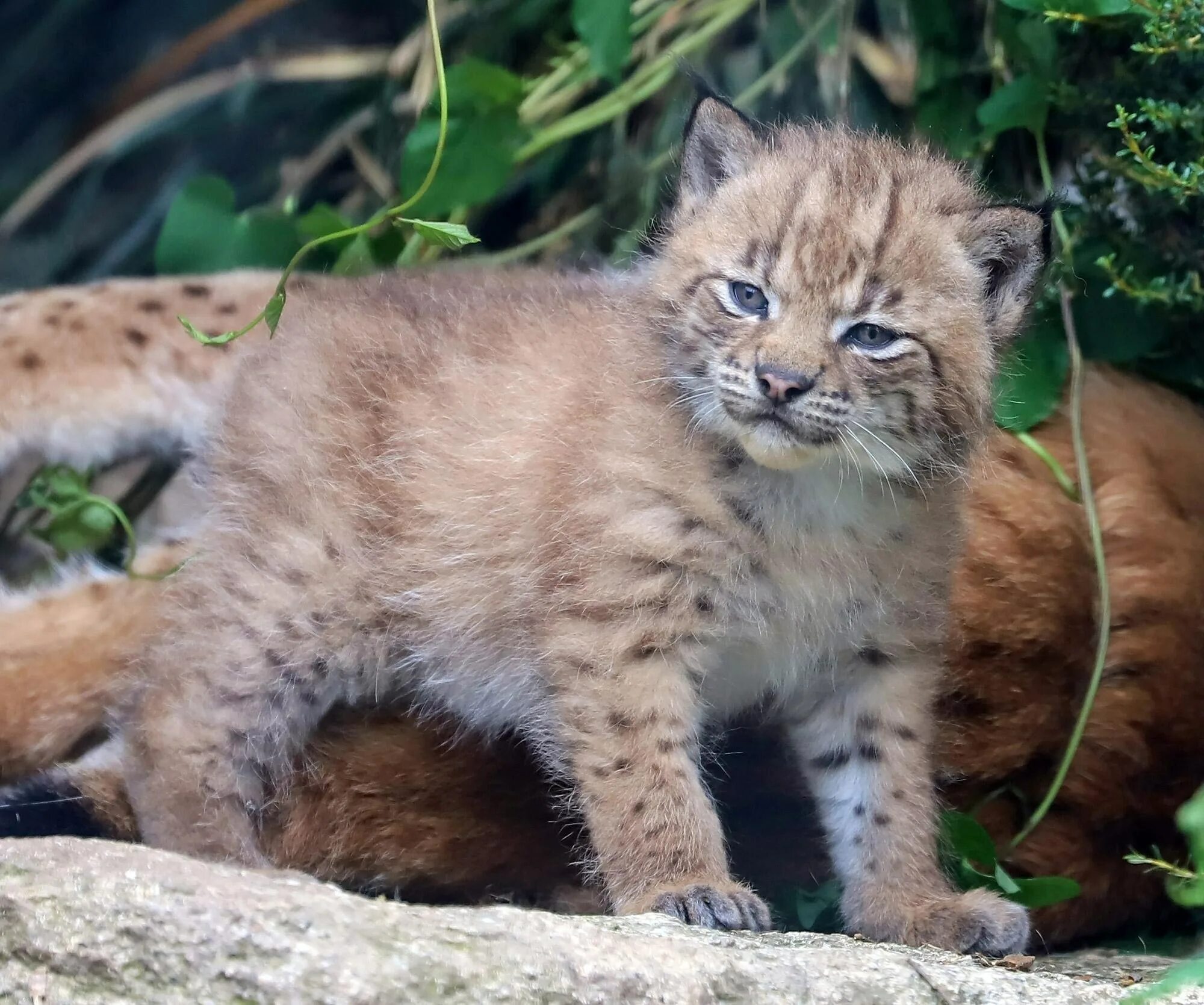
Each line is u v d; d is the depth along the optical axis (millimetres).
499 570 8914
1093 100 10500
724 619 8539
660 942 6266
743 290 8438
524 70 13453
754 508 8406
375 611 9242
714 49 12797
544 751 8742
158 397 11344
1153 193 10156
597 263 12453
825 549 8586
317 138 15008
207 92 14797
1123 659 9789
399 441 9250
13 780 10008
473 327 9547
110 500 12172
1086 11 9688
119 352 11320
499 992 5754
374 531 9219
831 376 8125
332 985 5570
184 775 8906
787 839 9477
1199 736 9766
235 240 12203
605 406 8680
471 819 9312
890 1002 6293
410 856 9266
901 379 8297
